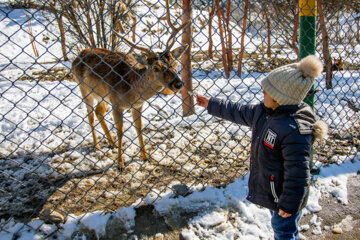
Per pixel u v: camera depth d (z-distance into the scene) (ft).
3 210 8.72
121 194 9.68
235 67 29.55
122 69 12.48
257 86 22.84
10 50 44.21
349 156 11.50
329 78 17.79
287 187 6.24
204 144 13.14
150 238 7.95
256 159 7.06
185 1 13.19
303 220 8.69
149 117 16.22
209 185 9.87
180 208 8.69
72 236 7.77
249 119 7.49
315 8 9.32
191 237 7.85
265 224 8.46
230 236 8.00
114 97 12.19
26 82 25.11
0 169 11.27
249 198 7.39
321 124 6.21
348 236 8.30
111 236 7.89
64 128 15.19
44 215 8.03
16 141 13.65
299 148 6.13
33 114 16.90
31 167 11.51
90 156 12.48
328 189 9.74
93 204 9.03
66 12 21.35
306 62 6.06
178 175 10.69
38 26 50.06
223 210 8.80
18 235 7.64
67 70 29.89
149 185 10.13
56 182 10.55
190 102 15.87
